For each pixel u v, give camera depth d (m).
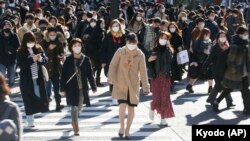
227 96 26.80
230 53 24.55
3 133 10.50
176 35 30.64
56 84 25.53
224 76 24.94
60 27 30.92
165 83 22.56
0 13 46.78
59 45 25.27
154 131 21.89
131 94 20.08
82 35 34.31
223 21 37.16
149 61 22.53
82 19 37.56
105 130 22.02
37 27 32.28
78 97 20.48
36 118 24.28
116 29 28.33
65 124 23.16
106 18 44.75
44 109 21.97
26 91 21.67
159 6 43.31
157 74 22.44
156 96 22.67
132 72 19.98
